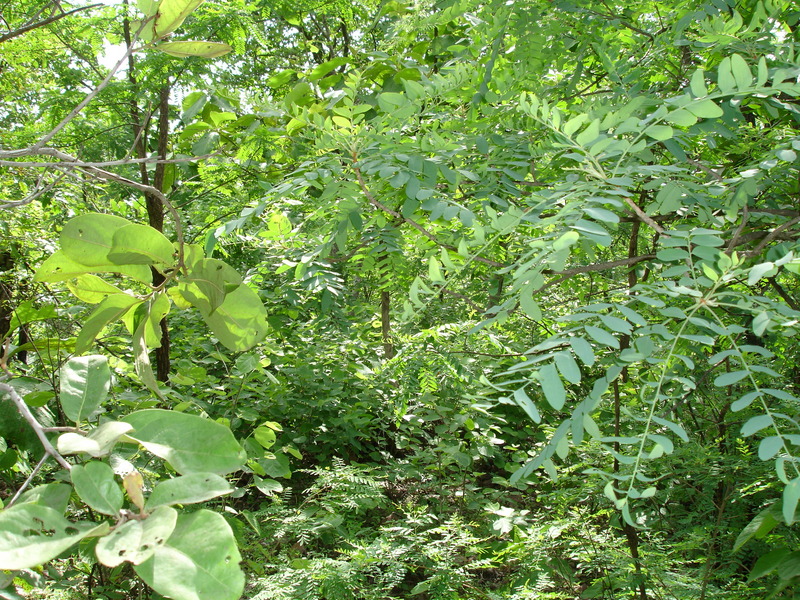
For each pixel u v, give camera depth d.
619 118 1.11
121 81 3.01
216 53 0.98
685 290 1.03
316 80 2.71
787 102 1.57
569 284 2.99
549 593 2.83
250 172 3.38
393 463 4.60
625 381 2.88
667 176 1.50
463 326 2.91
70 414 0.76
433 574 3.21
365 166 1.62
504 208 1.76
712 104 0.98
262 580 2.88
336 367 5.09
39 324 2.51
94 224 0.82
